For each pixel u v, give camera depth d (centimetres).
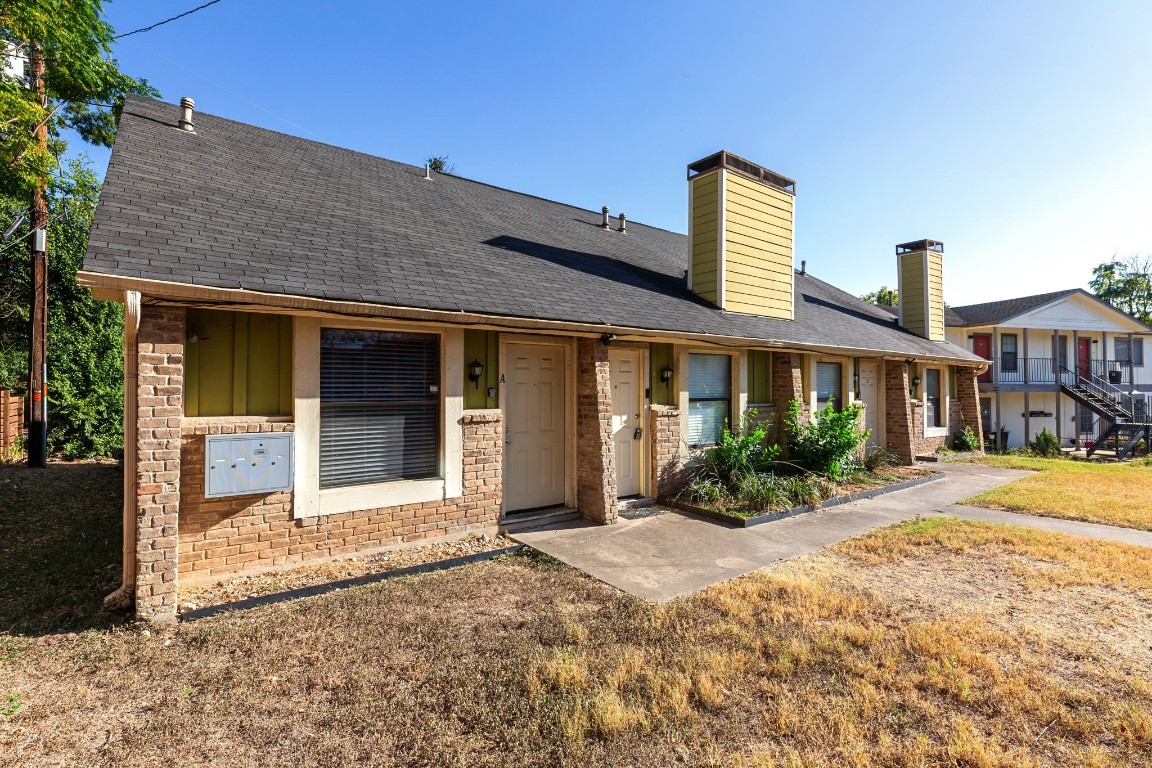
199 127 739
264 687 303
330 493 511
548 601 430
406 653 343
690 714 278
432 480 576
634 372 806
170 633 367
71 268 1260
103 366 1268
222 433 449
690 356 874
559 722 270
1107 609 415
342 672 320
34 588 446
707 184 934
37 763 238
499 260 707
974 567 516
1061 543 582
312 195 675
